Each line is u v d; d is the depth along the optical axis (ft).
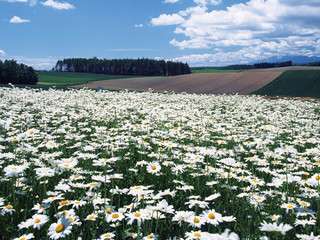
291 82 199.11
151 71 402.11
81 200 16.37
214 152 22.89
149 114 55.62
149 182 23.15
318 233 15.49
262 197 18.06
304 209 16.15
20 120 44.98
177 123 49.65
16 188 19.16
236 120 56.18
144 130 38.83
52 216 16.28
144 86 212.23
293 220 16.14
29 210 16.47
